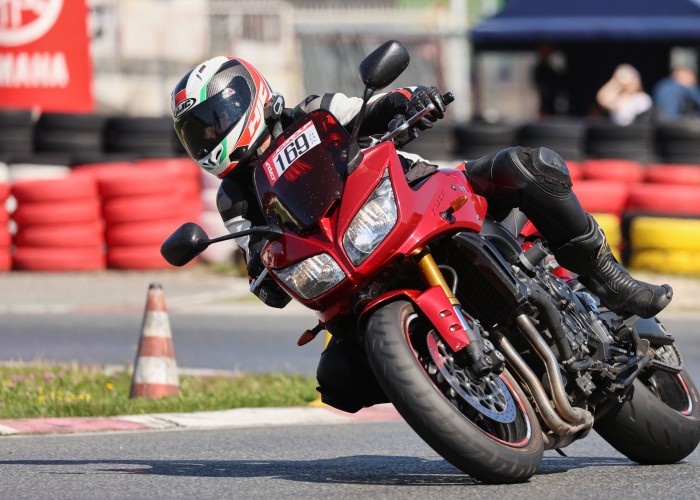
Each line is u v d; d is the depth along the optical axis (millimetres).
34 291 50406
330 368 17500
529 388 17109
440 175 17281
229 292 51031
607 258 18609
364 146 18266
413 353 16141
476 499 16125
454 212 16844
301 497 16625
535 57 84500
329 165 16797
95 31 71750
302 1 83688
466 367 16438
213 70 18094
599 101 70688
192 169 57969
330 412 27453
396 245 16281
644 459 19922
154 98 72688
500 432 17125
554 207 17891
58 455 21422
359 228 16328
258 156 18250
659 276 53000
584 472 18891
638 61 73438
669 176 57188
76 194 54625
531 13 73125
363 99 16672
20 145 59281
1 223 54531
